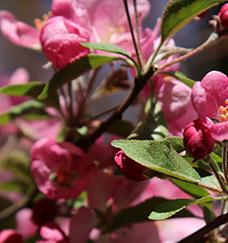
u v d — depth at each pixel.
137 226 0.51
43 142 0.48
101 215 0.51
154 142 0.43
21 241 0.51
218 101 0.43
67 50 0.48
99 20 0.50
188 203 0.43
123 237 0.51
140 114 0.49
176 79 0.49
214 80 0.43
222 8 0.47
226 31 0.47
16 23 0.51
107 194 0.51
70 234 0.50
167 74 0.47
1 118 0.55
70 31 0.48
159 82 0.49
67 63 0.48
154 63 0.48
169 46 0.48
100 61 0.47
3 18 0.51
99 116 0.52
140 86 0.47
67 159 0.49
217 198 0.43
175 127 0.49
